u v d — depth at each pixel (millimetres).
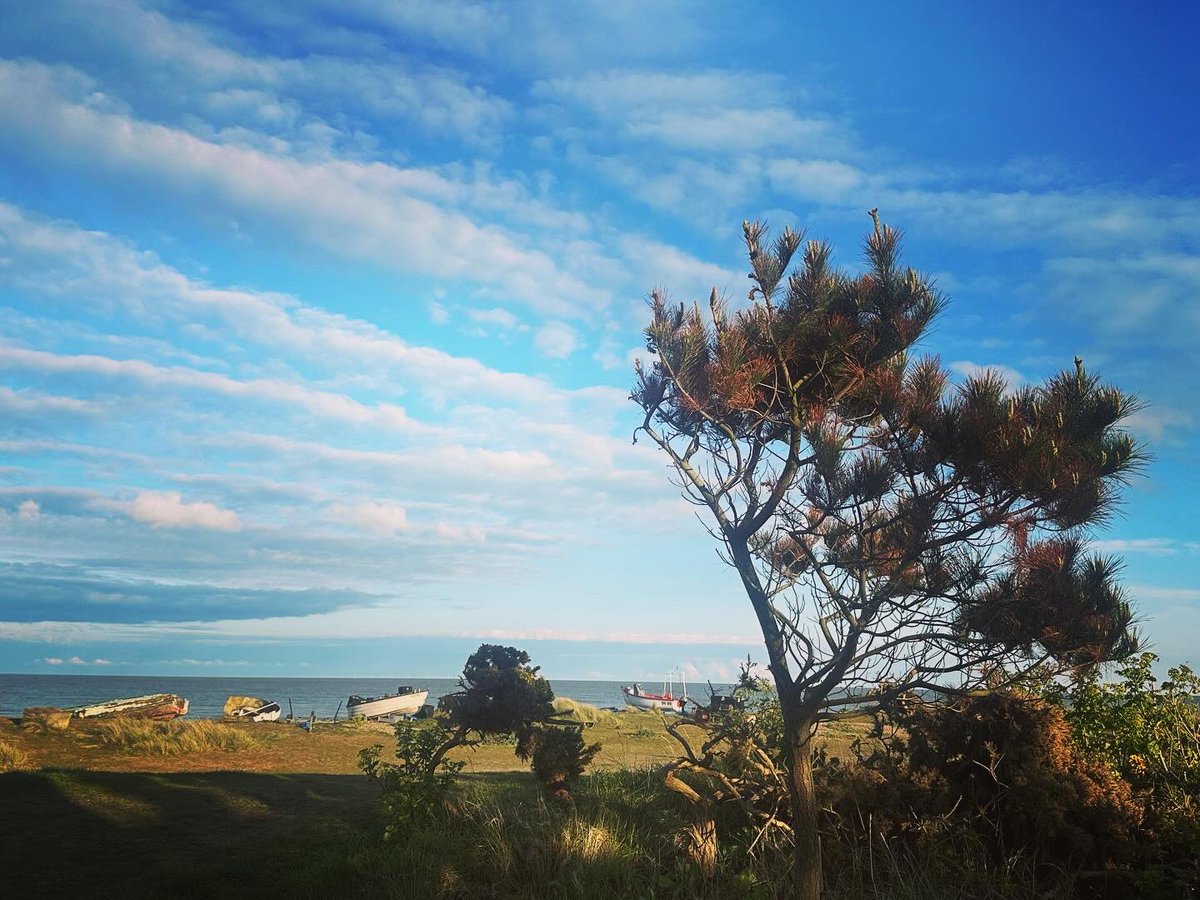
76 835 9164
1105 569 6492
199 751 15906
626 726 23109
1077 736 8727
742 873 7496
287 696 111750
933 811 8156
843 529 6766
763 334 6973
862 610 6410
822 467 6477
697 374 6922
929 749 8414
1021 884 7270
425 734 10000
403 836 8734
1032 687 7941
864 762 8891
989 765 8055
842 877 7531
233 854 8602
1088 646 6355
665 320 7086
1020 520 6344
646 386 7285
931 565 6434
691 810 8609
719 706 9562
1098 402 5980
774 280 7117
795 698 6762
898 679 6766
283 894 7500
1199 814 7406
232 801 10875
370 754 10008
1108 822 7434
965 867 7531
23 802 10484
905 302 6887
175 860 8367
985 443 5934
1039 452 5711
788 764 6785
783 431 7133
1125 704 8742
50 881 7660
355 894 7496
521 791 10797
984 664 6680
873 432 6969
